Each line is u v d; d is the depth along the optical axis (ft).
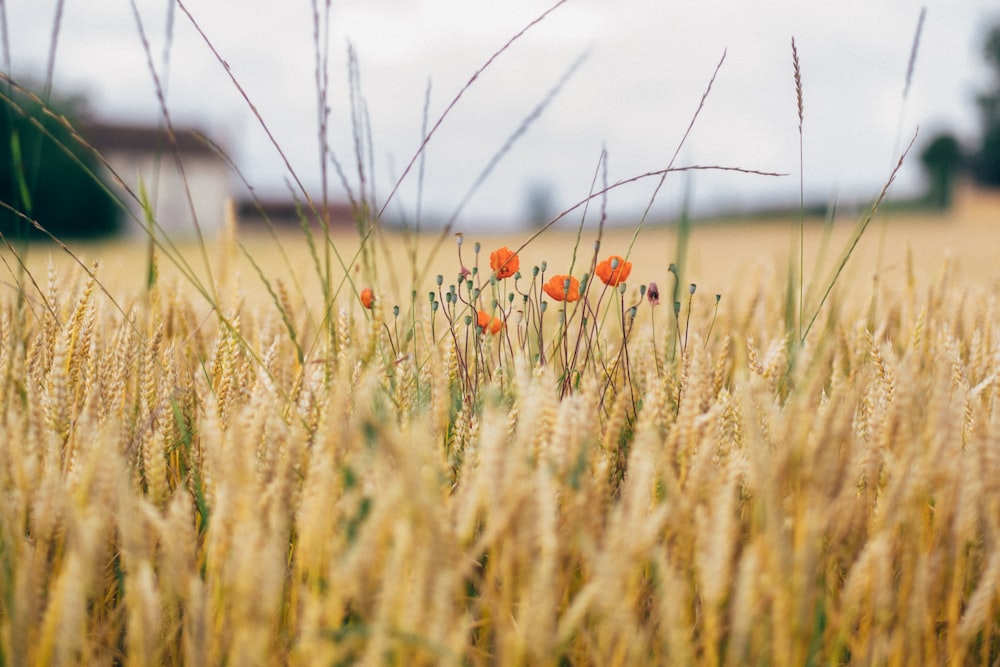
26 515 3.91
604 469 3.90
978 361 5.21
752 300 6.20
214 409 3.84
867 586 3.73
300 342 5.66
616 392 4.80
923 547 3.94
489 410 3.76
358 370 4.36
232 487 3.71
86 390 4.58
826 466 3.64
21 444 4.02
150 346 4.80
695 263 6.95
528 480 3.58
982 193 116.88
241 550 3.48
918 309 6.12
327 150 4.73
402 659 3.45
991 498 3.83
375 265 4.98
